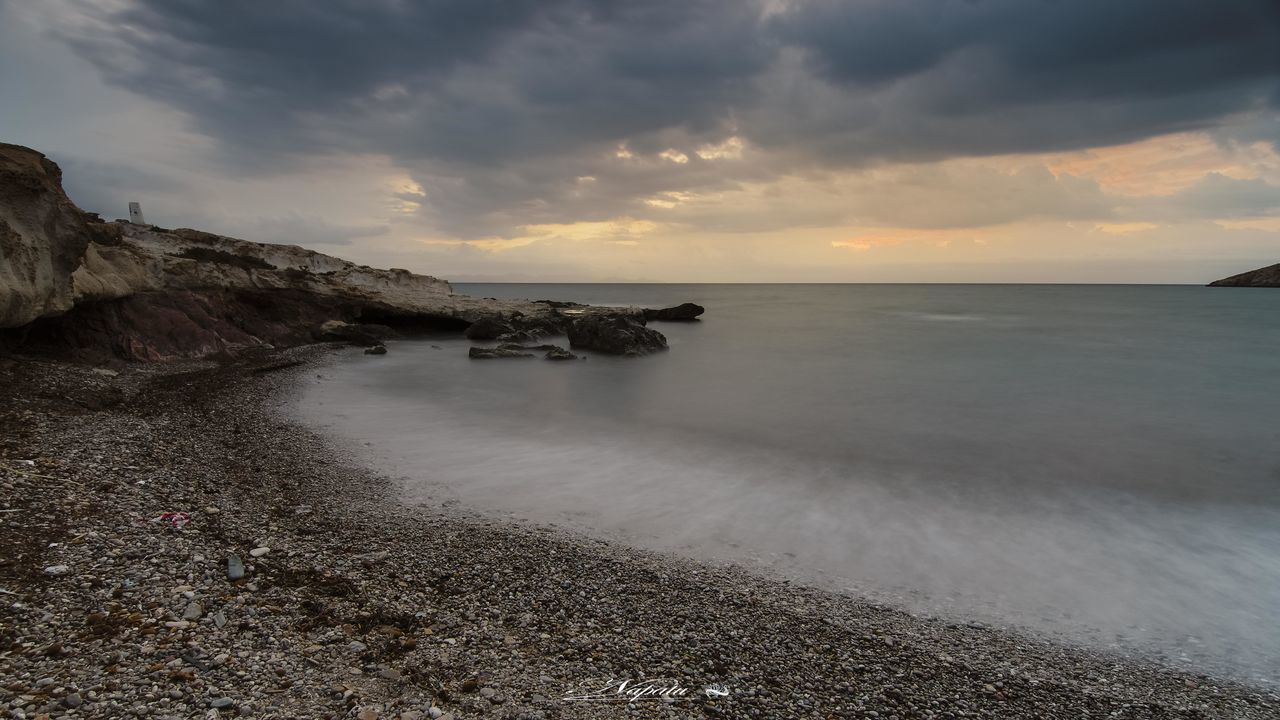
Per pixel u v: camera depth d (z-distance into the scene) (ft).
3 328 60.64
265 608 25.34
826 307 377.30
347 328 140.56
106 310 85.71
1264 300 437.17
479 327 157.89
